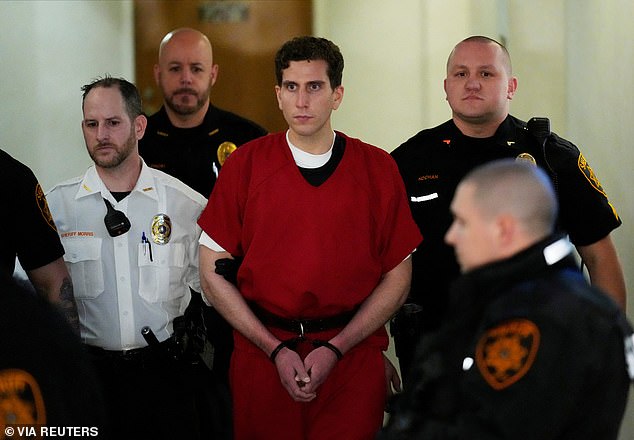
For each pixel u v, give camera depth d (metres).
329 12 13.62
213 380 8.05
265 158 7.57
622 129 9.48
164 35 13.77
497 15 12.95
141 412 7.80
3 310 4.25
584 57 11.21
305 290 7.32
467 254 5.29
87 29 13.20
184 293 8.12
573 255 5.32
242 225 7.60
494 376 4.94
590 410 4.98
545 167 8.09
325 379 7.27
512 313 5.00
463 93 8.10
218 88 13.84
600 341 4.98
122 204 8.01
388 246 7.65
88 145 7.96
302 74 7.41
